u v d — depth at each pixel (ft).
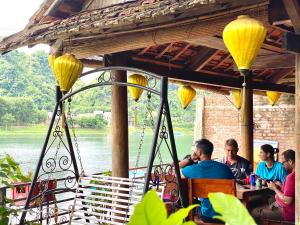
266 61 20.89
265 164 18.67
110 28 13.89
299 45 11.07
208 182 13.92
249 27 9.41
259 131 38.19
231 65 24.43
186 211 2.63
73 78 14.44
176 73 21.25
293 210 14.78
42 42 16.15
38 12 17.71
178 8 10.93
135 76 18.30
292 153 16.81
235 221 2.67
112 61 17.69
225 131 40.14
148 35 14.21
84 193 15.66
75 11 18.79
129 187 14.55
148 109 16.56
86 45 16.47
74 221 15.24
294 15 10.08
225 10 11.34
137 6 14.07
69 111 15.79
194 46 20.90
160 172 16.76
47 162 15.67
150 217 2.50
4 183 12.18
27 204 14.49
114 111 17.58
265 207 16.26
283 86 30.30
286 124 36.58
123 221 14.32
